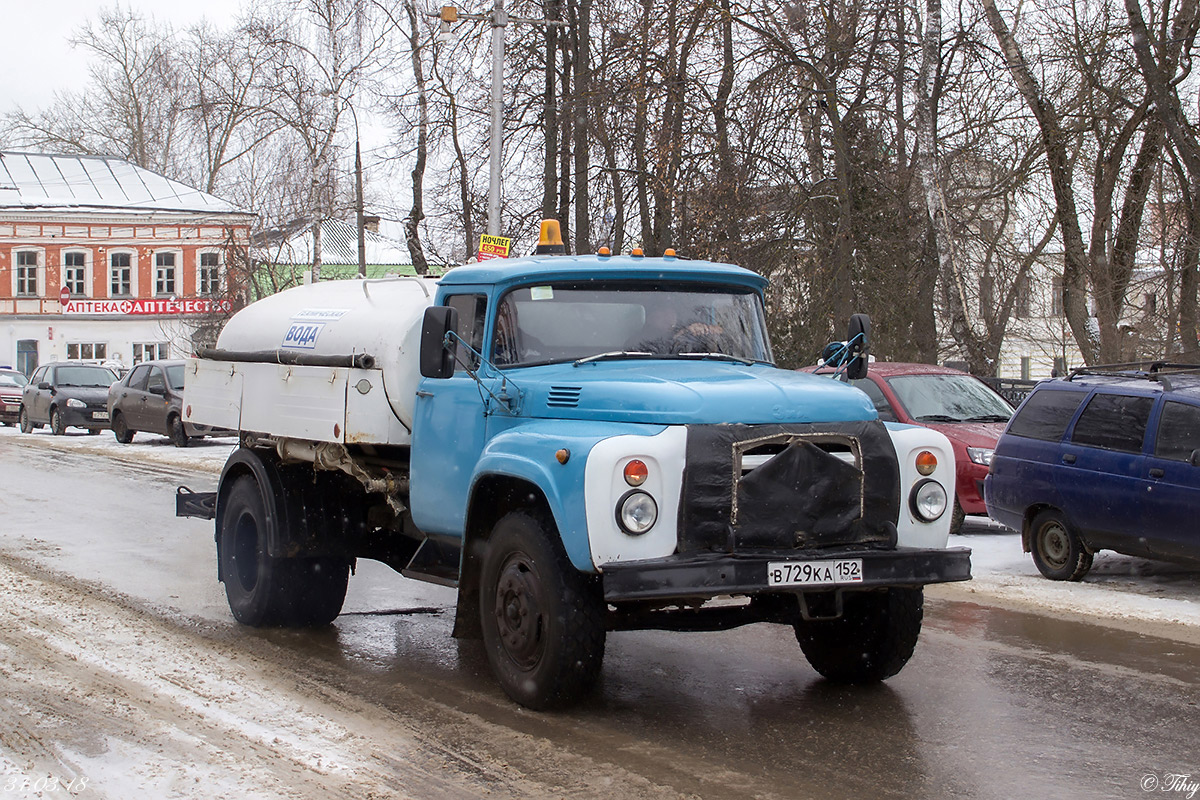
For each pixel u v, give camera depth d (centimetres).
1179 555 923
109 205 5516
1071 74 2102
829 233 2100
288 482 804
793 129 2042
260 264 3622
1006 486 1075
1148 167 2044
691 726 590
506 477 621
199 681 671
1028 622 855
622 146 2261
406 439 741
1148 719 607
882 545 589
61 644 753
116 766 519
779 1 2059
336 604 832
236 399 866
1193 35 1950
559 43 2617
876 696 653
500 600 622
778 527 565
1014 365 3738
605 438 560
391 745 554
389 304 765
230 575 852
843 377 702
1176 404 944
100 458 2256
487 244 1745
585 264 681
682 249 2023
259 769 517
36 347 5459
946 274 1970
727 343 700
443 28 2856
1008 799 486
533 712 611
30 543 1195
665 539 556
